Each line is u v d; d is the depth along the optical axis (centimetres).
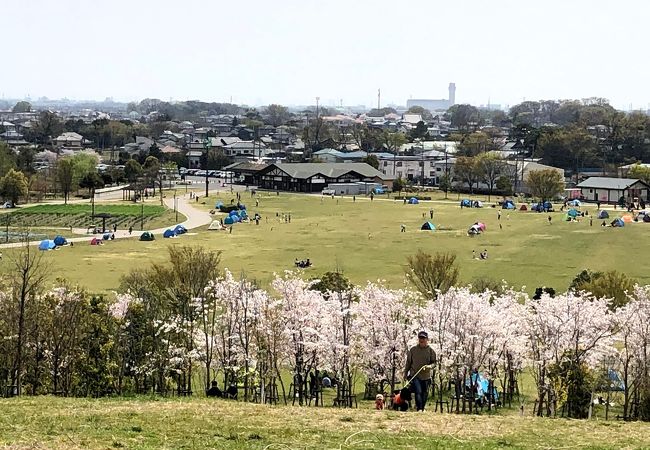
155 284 4822
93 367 3666
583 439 1886
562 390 3709
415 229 10919
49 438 1731
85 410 2138
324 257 8638
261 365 3888
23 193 14788
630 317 3938
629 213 12475
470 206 13938
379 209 13600
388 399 3469
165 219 12600
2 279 5012
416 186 18900
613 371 3988
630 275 7525
